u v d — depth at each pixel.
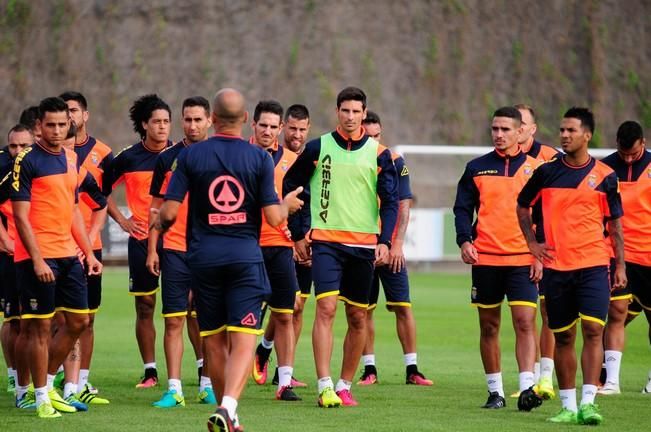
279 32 179.38
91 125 167.12
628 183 39.47
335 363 45.91
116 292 86.62
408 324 39.97
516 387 38.94
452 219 126.31
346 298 33.53
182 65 174.88
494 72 182.62
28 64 174.75
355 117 32.94
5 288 34.59
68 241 31.81
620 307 37.72
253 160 26.30
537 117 179.25
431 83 178.25
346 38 179.88
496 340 33.66
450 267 130.75
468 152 134.62
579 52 187.00
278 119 37.34
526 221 31.58
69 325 31.97
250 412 31.73
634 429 29.06
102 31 178.12
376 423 29.55
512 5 190.12
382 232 32.91
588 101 182.38
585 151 30.77
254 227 26.59
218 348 26.97
